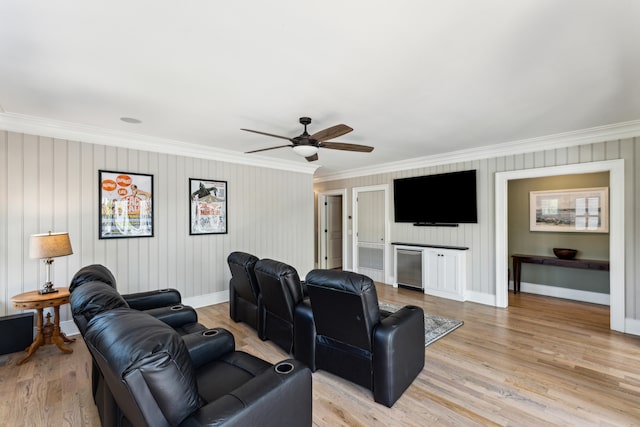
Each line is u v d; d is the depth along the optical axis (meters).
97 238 3.60
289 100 2.68
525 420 1.99
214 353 1.95
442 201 5.03
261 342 3.20
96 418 2.01
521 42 1.79
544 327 3.62
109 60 1.99
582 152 3.70
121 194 3.77
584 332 3.46
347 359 2.33
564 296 4.91
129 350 1.03
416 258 5.34
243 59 1.99
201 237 4.51
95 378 1.98
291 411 1.47
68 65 2.05
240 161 4.97
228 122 3.28
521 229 5.33
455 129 3.56
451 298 4.82
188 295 4.37
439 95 2.58
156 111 2.94
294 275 2.72
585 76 2.22
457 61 2.02
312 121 3.24
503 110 2.94
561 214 4.90
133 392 1.00
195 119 3.18
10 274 3.09
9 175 3.09
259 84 2.36
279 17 1.56
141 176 3.93
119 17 1.55
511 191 5.43
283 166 5.57
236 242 4.93
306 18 1.57
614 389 2.34
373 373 2.17
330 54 1.93
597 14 1.53
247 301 3.59
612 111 2.95
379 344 2.12
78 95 2.55
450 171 4.98
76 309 1.53
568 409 2.11
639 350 3.00
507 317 3.98
